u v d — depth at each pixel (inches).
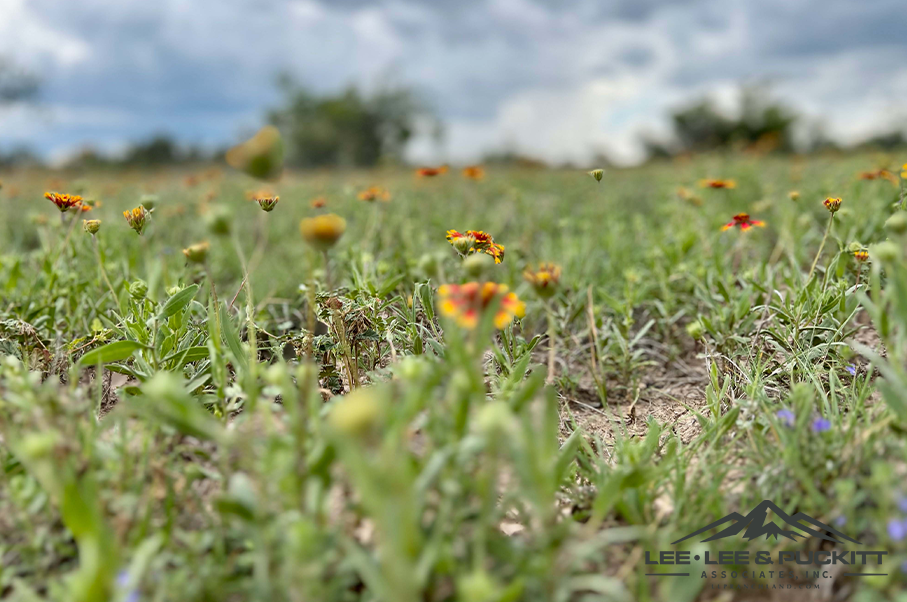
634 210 65.3
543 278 16.5
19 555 14.6
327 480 13.0
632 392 26.6
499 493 17.3
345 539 12.6
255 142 13.9
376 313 24.9
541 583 12.3
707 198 59.5
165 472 15.1
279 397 21.8
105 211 50.4
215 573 13.4
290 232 57.2
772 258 36.7
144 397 18.2
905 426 15.7
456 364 14.7
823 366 22.7
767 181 75.3
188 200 72.0
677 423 23.6
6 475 15.6
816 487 16.1
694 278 31.6
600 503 14.4
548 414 12.7
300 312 32.7
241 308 28.6
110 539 11.6
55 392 14.6
